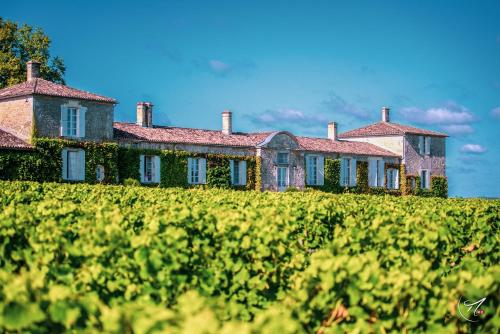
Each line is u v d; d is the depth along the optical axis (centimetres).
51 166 3656
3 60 5094
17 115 3731
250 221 1165
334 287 806
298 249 1273
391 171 5831
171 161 4241
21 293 651
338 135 6294
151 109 4456
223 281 1077
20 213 1232
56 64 5400
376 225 1257
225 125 4862
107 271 936
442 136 6275
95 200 1950
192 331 519
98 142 3888
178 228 1091
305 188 4953
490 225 1686
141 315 581
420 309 787
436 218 1508
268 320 589
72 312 625
